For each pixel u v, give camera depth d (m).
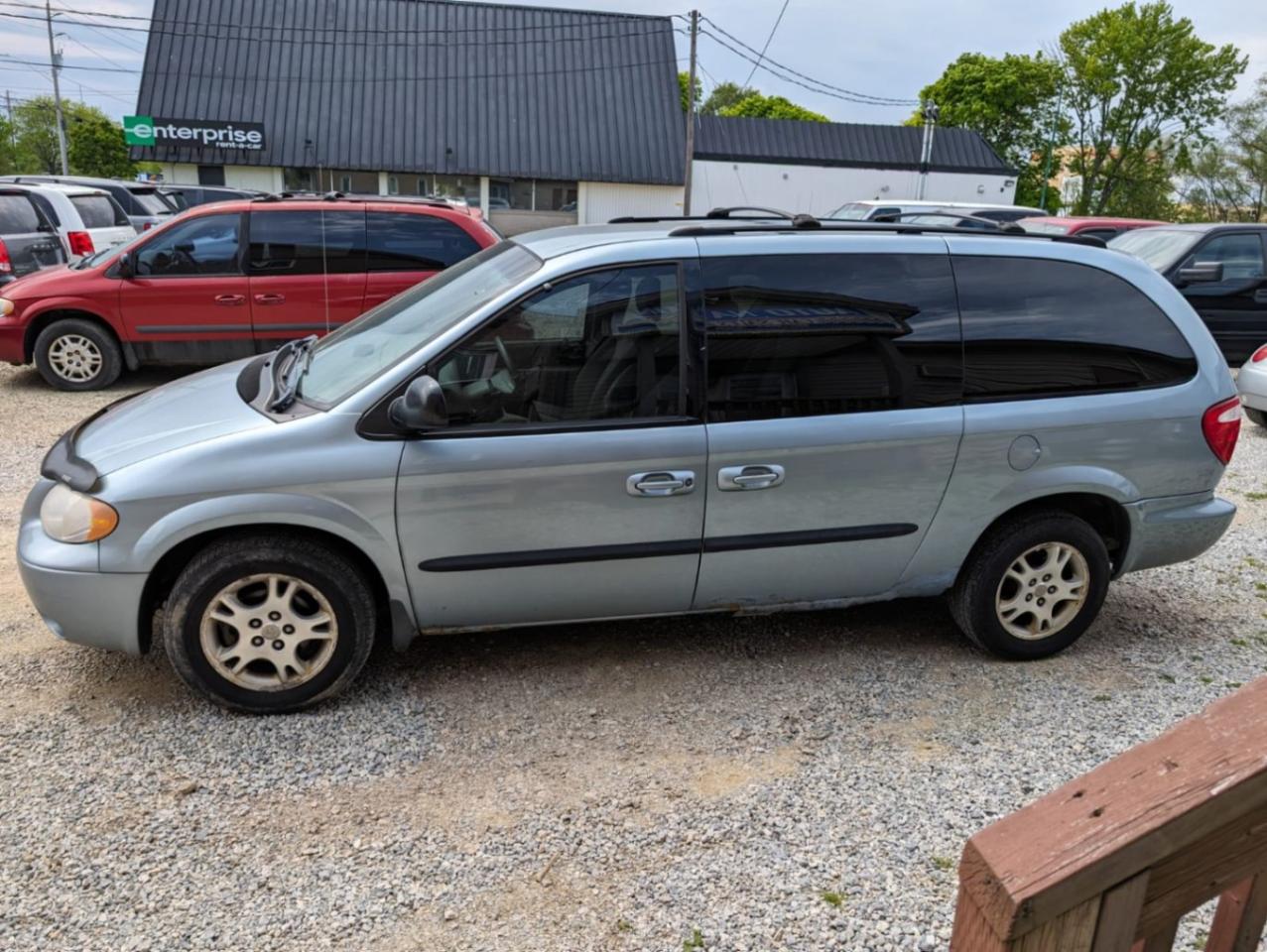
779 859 2.66
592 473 3.26
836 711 3.44
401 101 35.53
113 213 13.23
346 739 3.19
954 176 40.34
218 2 35.91
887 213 15.34
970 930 1.17
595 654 3.83
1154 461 3.71
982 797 2.95
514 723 3.31
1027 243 3.68
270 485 3.09
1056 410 3.59
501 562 3.29
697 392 3.33
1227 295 10.38
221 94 34.47
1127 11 56.16
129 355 8.64
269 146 34.00
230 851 2.64
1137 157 58.69
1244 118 53.19
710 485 3.35
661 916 2.44
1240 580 4.81
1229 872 1.15
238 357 8.73
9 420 7.56
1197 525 3.83
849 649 3.93
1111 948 1.14
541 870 2.60
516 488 3.22
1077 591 3.79
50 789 2.88
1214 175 55.31
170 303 8.52
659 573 3.43
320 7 36.53
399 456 3.15
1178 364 3.74
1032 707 3.50
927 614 4.30
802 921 2.43
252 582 3.19
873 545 3.57
